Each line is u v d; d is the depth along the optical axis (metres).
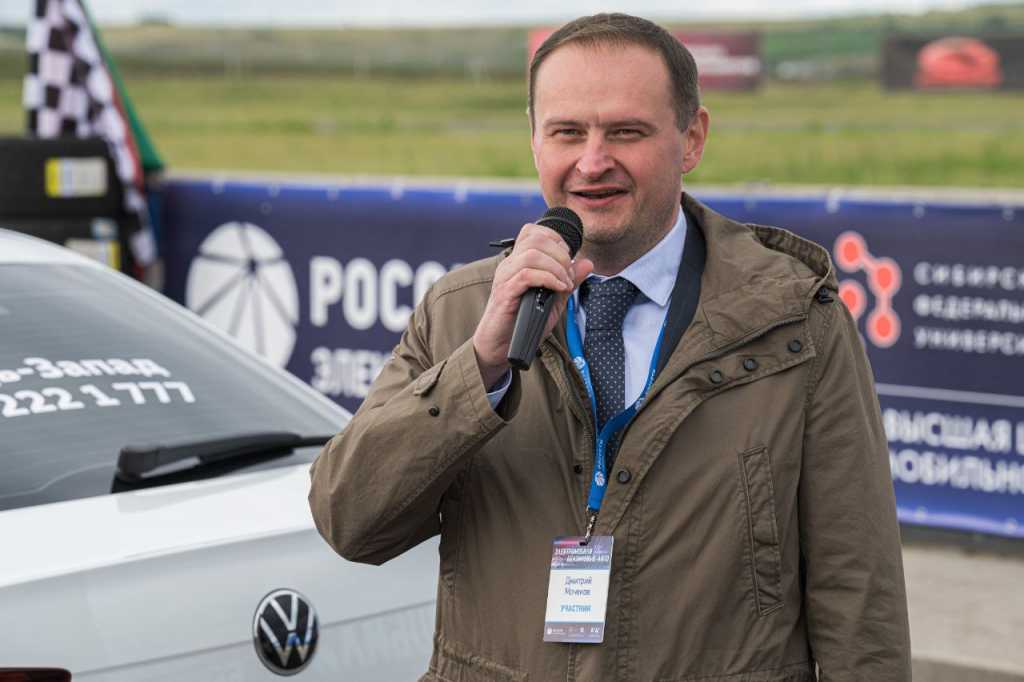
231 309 9.38
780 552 2.68
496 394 2.69
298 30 65.12
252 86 58.41
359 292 8.87
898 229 7.39
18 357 3.79
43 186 9.14
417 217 8.63
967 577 7.08
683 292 2.83
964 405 7.34
